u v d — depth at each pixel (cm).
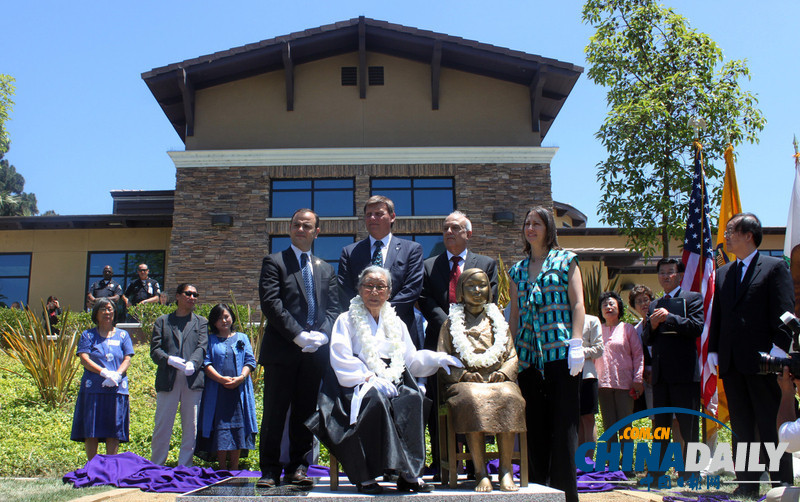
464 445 567
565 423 488
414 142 1927
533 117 1909
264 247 1820
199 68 1839
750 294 558
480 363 489
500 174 1873
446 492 459
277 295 533
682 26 1285
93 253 2148
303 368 533
